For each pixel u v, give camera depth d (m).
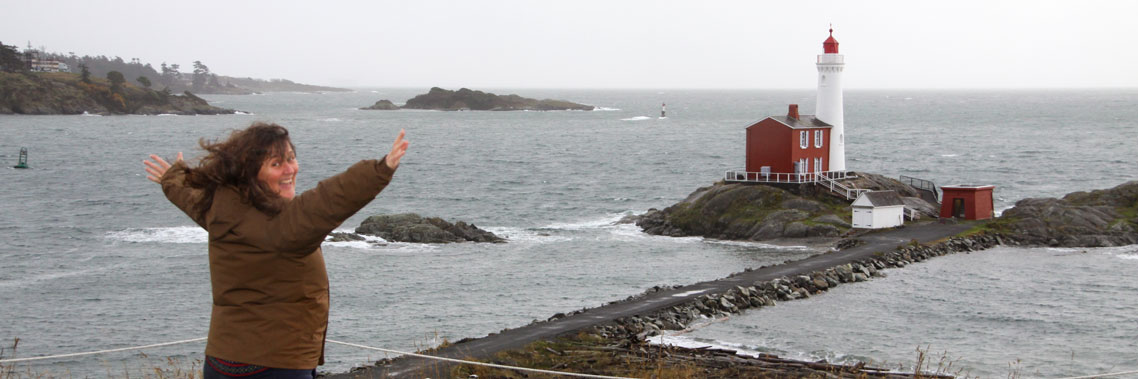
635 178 102.62
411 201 82.44
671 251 54.56
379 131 196.75
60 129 182.50
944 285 42.12
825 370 24.42
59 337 35.34
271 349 4.78
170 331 36.44
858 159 127.62
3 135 160.88
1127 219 56.47
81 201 78.88
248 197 4.67
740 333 32.56
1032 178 101.88
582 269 49.16
